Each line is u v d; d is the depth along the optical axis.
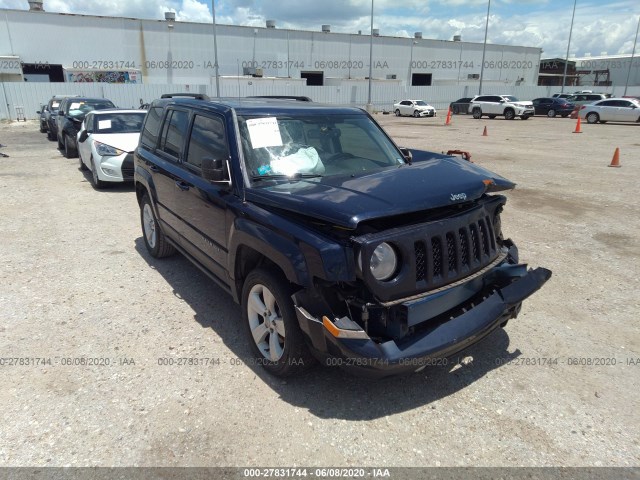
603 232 6.95
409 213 3.03
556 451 2.75
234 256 3.56
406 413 3.08
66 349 3.79
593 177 11.37
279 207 3.15
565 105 37.91
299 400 3.19
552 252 6.11
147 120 5.99
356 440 2.84
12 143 19.02
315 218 2.92
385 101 48.62
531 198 9.11
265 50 48.28
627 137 21.77
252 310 3.54
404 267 2.84
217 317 4.34
